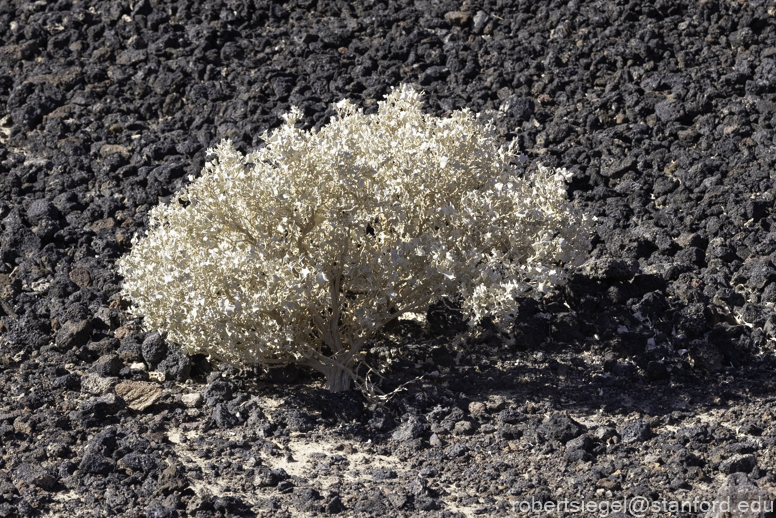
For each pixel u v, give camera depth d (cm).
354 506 409
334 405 499
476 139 563
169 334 520
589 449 457
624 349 570
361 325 521
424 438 477
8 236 730
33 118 941
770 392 518
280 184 487
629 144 852
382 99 931
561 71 963
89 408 491
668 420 486
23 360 572
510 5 1099
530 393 527
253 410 503
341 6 1123
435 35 1059
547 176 576
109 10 1141
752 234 696
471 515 402
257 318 486
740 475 401
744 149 809
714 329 582
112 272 683
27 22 1141
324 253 501
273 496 420
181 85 989
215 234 510
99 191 822
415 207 525
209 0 1152
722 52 973
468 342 586
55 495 420
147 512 399
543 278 498
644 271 668
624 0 1074
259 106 922
